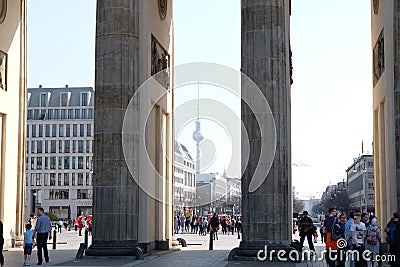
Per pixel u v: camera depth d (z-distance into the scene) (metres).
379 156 54.69
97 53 46.41
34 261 45.12
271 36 43.72
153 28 52.62
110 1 46.31
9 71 61.03
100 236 45.16
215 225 80.56
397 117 43.09
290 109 51.84
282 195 43.03
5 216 60.00
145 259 44.84
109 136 45.50
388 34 47.31
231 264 40.31
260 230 42.53
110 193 45.19
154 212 53.78
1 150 60.09
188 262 42.91
